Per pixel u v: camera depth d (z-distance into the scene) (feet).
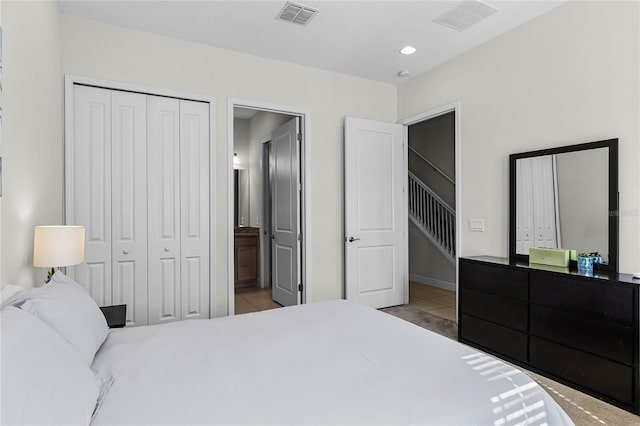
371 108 14.05
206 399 3.63
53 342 3.37
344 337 5.44
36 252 5.95
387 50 11.46
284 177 14.02
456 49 11.39
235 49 11.37
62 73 9.16
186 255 10.82
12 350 2.74
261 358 4.66
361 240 13.35
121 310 7.95
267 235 17.72
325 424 3.21
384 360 4.59
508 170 10.28
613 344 6.92
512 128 10.14
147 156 10.34
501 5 8.95
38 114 6.74
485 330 9.63
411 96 13.84
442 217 17.40
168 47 10.52
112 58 9.79
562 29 8.94
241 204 19.54
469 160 11.44
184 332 5.68
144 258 10.30
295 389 3.84
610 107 8.02
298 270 13.02
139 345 5.09
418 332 5.69
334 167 13.35
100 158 9.77
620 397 6.81
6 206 4.95
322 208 13.14
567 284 7.70
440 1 8.75
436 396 3.70
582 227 8.47
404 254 14.46
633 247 7.66
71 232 6.18
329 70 13.12
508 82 10.26
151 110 10.39
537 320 8.31
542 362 8.20
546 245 9.22
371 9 9.14
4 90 4.82
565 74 8.88
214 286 11.10
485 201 10.94
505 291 9.07
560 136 8.99
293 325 6.03
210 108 11.09
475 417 3.47
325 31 10.24
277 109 12.21
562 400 7.11
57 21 8.63
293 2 8.80
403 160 14.47
